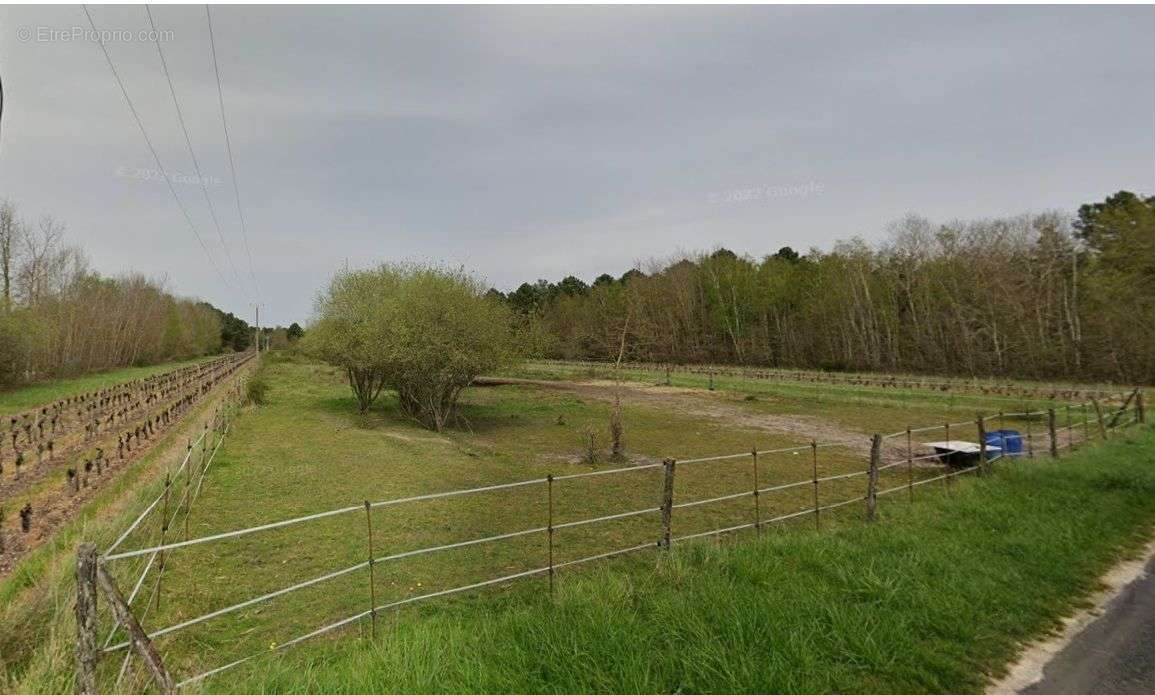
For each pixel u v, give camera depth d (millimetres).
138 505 8867
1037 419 20297
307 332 27078
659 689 3424
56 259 44906
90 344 50000
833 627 4203
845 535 6617
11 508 9781
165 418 19828
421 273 22547
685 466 13461
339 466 13117
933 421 21922
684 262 70875
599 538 7879
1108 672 3959
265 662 4355
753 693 3381
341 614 5578
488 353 20781
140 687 3889
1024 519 7035
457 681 3471
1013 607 4812
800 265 66188
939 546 6020
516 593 5887
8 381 32281
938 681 3758
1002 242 46781
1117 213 30125
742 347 65000
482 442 17750
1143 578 5648
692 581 5094
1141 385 32719
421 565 6902
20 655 4309
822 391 32031
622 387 38219
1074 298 39062
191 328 87375
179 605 5742
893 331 52938
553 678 3584
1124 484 8852
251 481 11453
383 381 23750
